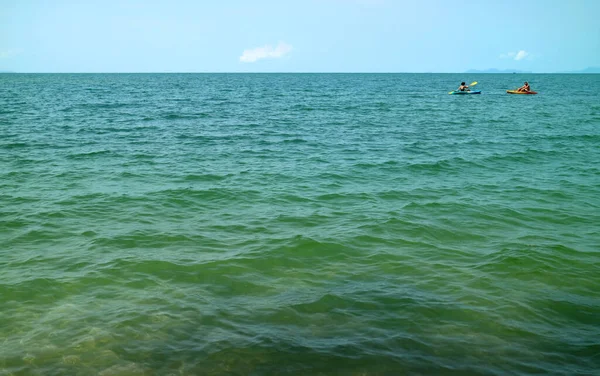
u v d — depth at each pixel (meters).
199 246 9.31
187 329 6.19
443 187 14.34
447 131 26.91
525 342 6.00
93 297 7.11
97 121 30.23
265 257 8.76
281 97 60.12
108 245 9.31
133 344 5.83
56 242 9.46
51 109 37.91
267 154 19.56
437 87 94.31
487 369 5.41
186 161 17.88
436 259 8.78
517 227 10.76
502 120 32.38
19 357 5.55
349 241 9.63
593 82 132.50
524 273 8.17
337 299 7.10
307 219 11.13
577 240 9.93
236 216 11.35
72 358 5.54
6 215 11.05
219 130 26.89
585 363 5.57
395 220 11.02
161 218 11.12
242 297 7.15
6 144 20.44
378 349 5.77
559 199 13.14
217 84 109.31
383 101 52.44
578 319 6.64
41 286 7.46
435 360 5.57
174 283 7.63
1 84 95.31
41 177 14.85
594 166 17.58
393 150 20.64
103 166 16.66
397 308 6.83
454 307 6.89
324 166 17.25
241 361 5.50
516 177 15.77
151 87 88.25
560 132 26.22
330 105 46.50
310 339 5.98
